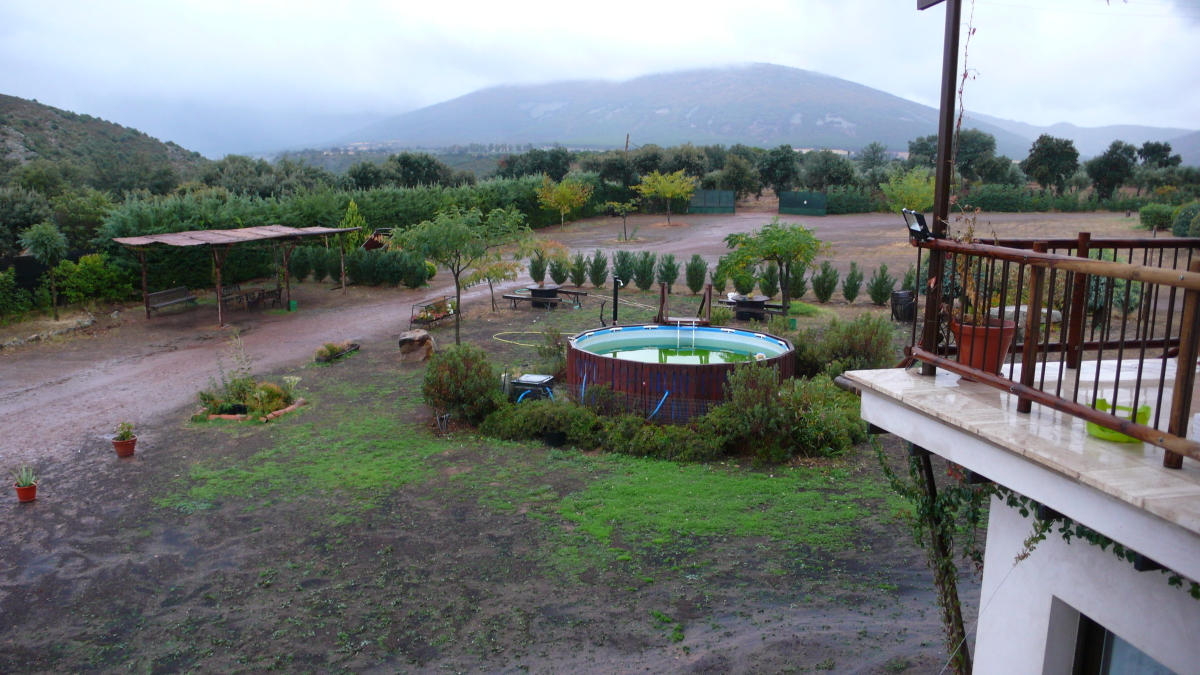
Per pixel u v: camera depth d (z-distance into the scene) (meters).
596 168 58.09
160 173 55.41
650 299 24.11
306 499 9.50
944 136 3.69
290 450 11.34
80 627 6.71
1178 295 18.73
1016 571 3.63
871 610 6.66
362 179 54.09
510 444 11.66
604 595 7.12
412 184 58.72
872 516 8.78
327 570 7.71
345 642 6.41
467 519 8.88
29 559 8.00
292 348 18.06
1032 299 3.06
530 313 22.06
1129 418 2.73
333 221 31.27
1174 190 47.59
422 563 7.83
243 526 8.75
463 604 7.01
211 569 7.76
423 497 9.55
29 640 6.51
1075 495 2.61
